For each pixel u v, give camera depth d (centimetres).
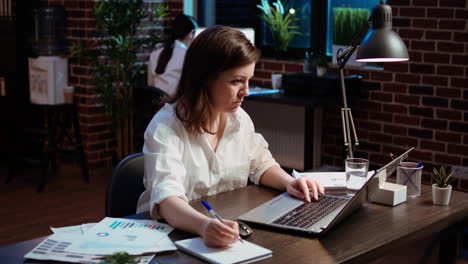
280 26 545
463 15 428
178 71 513
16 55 569
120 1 520
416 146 467
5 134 583
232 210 195
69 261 151
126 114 534
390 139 481
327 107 514
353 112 500
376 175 184
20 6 564
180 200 180
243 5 584
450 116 446
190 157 207
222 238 158
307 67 506
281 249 162
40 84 529
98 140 551
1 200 460
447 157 451
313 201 201
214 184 216
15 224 404
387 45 223
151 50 579
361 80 487
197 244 161
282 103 466
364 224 183
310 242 167
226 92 193
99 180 518
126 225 176
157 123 201
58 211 433
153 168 191
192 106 199
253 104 547
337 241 168
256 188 223
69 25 543
